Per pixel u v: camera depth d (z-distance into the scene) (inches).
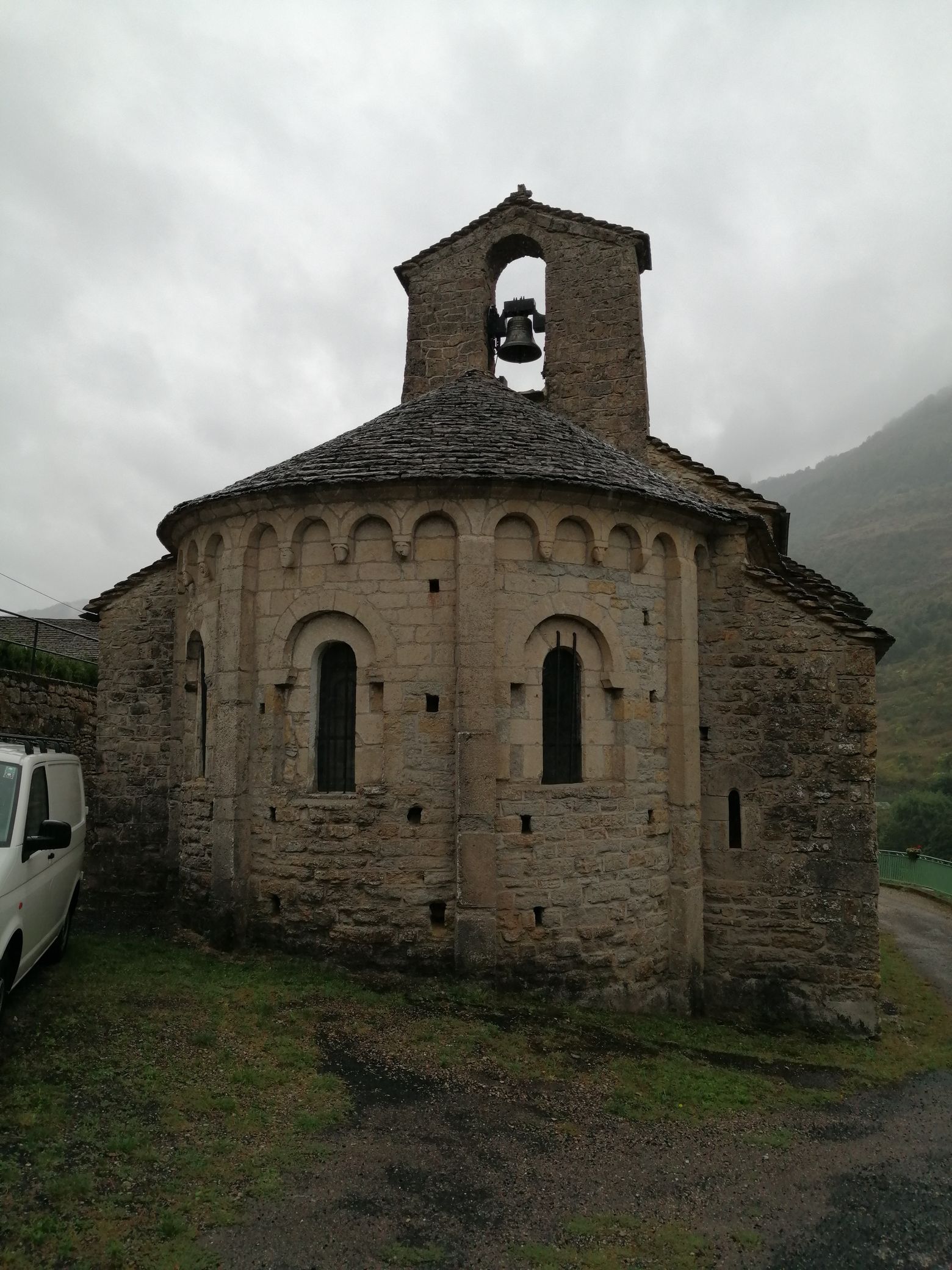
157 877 541.0
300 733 414.3
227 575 429.4
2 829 276.2
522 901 385.7
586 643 414.9
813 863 445.1
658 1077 311.6
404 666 397.1
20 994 309.3
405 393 658.8
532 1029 340.5
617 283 636.1
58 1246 180.9
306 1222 201.2
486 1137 251.8
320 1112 253.6
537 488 393.7
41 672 673.0
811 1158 262.8
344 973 382.3
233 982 353.4
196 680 484.4
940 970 583.8
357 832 395.5
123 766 556.1
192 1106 248.1
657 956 422.3
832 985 436.5
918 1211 233.9
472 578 389.4
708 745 463.5
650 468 537.6
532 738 396.5
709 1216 223.1
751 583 465.7
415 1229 203.0
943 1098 333.1
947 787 2084.2
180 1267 179.9
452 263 663.8
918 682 3223.4
